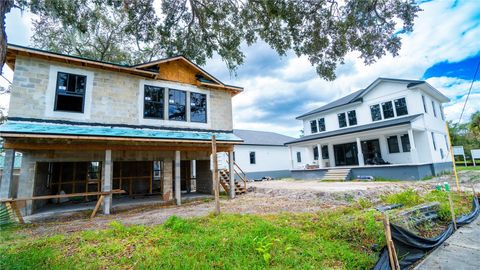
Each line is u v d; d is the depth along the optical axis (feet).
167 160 41.83
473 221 22.85
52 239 17.51
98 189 42.96
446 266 13.69
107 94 35.63
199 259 13.47
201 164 51.75
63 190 43.80
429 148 55.93
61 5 29.48
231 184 42.83
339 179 59.52
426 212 23.57
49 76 31.86
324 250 14.69
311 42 31.45
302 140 72.23
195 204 37.17
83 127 32.01
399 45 28.53
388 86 62.90
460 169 74.59
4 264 13.04
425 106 59.72
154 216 27.58
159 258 13.57
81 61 33.24
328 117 77.56
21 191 30.40
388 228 12.47
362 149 68.08
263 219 21.93
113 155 37.40
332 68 32.99
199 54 41.04
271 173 91.25
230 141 41.32
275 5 28.53
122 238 17.53
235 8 33.73
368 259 13.50
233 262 13.19
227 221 21.53
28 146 28.63
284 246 15.11
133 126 36.91
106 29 57.06
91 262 13.39
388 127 52.80
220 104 46.78
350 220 19.67
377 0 25.70
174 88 41.96
